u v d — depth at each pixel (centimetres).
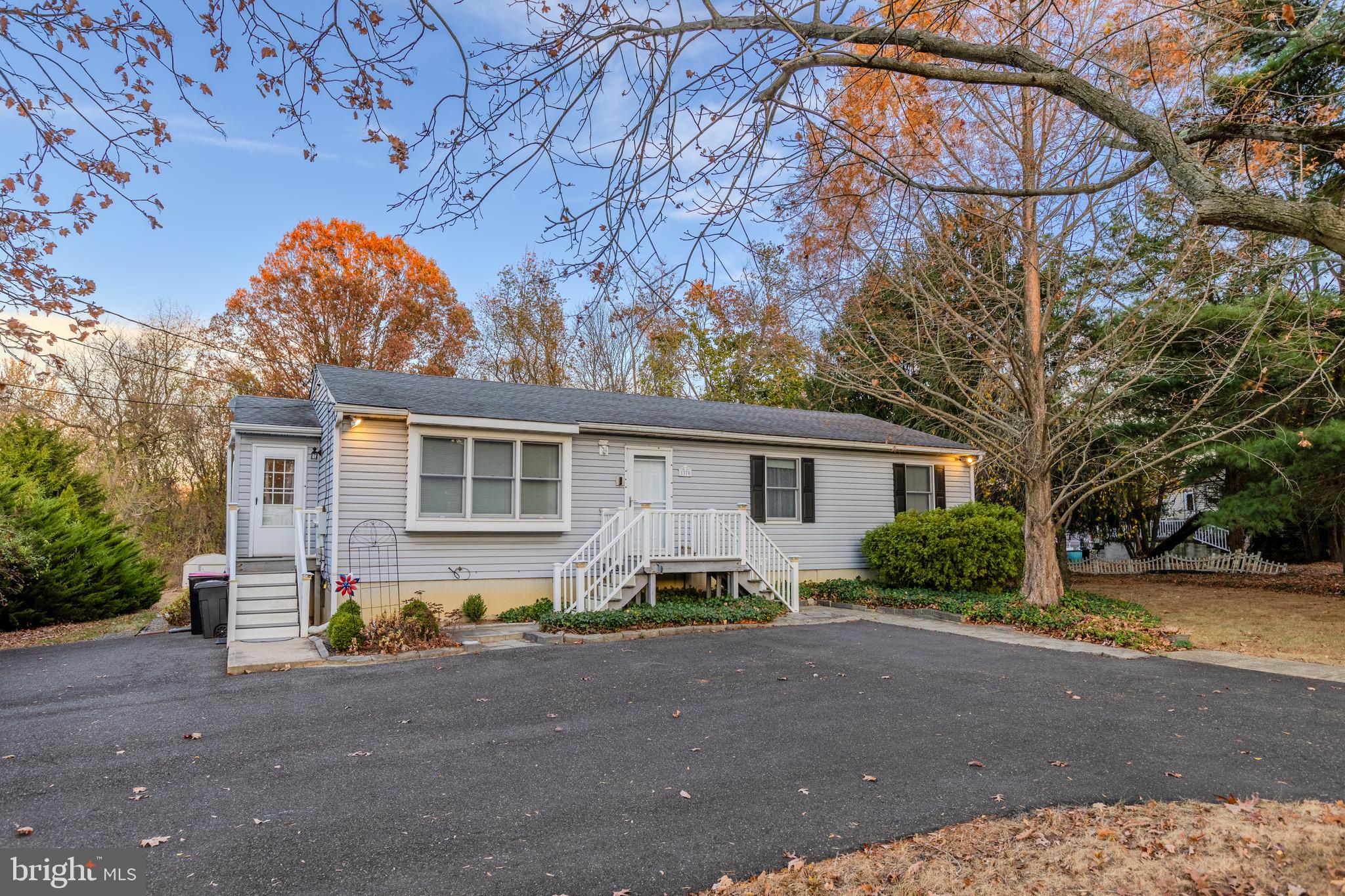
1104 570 2325
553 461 1323
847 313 1288
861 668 858
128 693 750
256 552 1361
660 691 745
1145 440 1595
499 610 1267
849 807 450
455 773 512
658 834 415
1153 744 575
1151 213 1060
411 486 1194
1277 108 534
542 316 2781
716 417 1608
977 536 1420
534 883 360
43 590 1368
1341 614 1286
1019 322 1313
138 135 413
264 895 348
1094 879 353
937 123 792
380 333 2848
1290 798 464
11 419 1903
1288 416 1386
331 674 828
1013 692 745
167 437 2511
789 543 1575
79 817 438
